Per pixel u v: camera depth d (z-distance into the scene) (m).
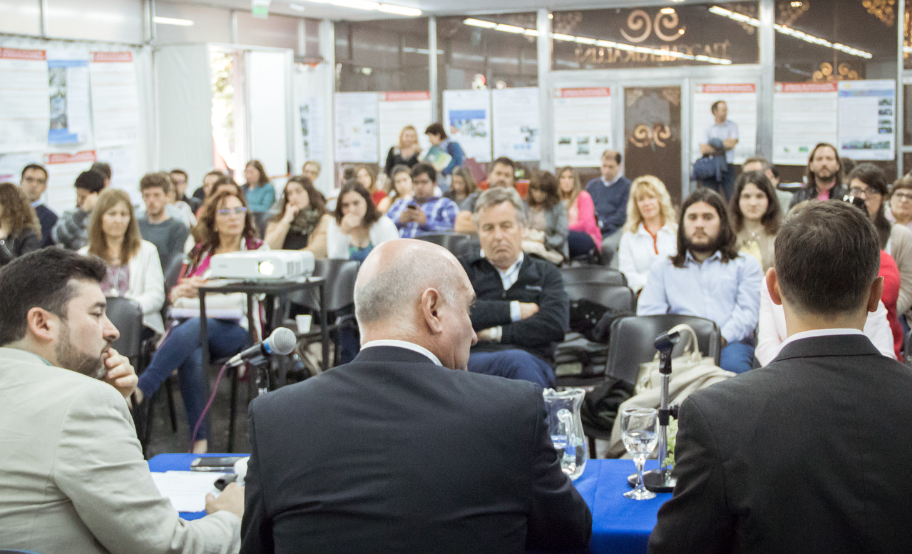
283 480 1.35
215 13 9.51
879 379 1.21
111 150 8.42
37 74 7.61
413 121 10.73
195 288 3.97
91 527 1.59
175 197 7.38
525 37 10.24
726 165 9.67
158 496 1.66
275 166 9.78
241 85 9.40
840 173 5.98
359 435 1.35
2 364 1.69
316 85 10.71
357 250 5.53
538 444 1.39
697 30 9.75
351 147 11.00
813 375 1.23
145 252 4.45
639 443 1.89
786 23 9.48
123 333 3.71
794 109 9.56
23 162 7.52
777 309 3.01
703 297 3.61
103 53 8.29
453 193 7.98
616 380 3.15
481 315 3.41
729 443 1.21
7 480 1.57
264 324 4.28
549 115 10.29
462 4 9.84
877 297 1.30
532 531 1.42
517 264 3.56
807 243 1.26
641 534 1.66
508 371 3.10
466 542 1.30
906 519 1.15
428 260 1.52
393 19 10.61
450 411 1.37
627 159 10.15
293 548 1.32
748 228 4.34
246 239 4.45
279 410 1.42
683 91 9.86
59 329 1.75
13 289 1.74
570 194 7.12
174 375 5.45
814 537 1.17
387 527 1.29
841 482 1.17
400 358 1.46
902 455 1.16
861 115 9.38
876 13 9.19
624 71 10.02
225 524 1.77
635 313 4.11
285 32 10.35
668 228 5.04
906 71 9.18
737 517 1.21
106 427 1.62
